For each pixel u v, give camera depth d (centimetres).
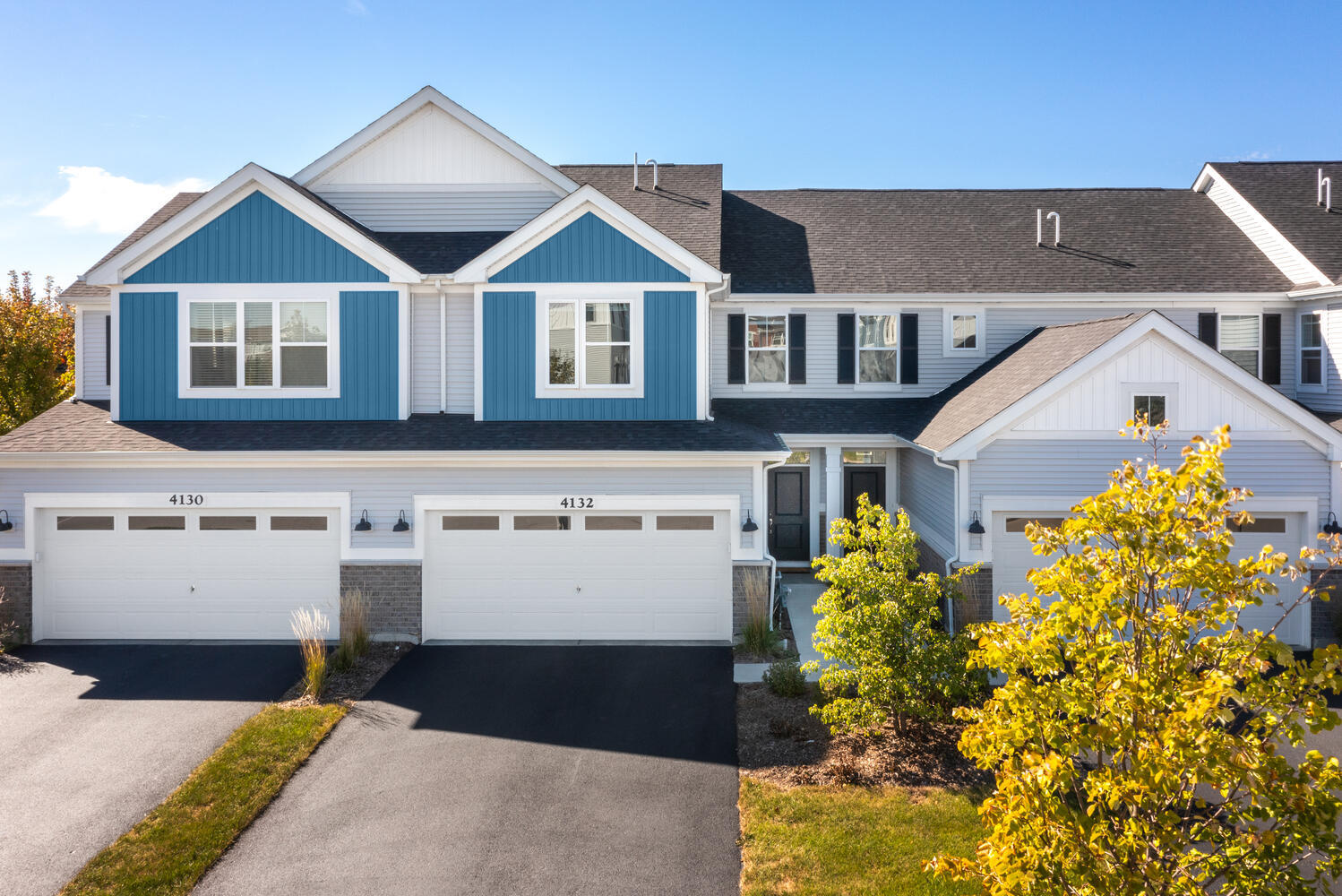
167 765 962
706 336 1524
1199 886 480
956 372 1888
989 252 1998
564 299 1512
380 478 1420
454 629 1436
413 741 1030
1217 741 451
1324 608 1399
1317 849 465
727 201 2258
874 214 2175
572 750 1005
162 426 1502
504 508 1423
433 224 1730
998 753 568
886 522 1025
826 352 1898
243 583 1431
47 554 1430
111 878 747
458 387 1573
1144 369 1379
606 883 745
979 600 1391
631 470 1416
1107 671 520
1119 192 2242
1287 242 1833
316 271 1515
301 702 1144
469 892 733
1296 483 1382
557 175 1714
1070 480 1391
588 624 1435
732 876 756
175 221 1495
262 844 807
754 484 1416
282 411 1525
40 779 930
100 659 1326
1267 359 1800
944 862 577
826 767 951
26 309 2409
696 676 1247
